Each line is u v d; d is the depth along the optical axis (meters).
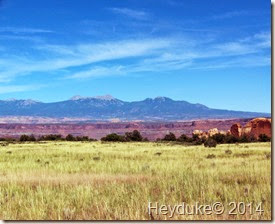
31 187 13.57
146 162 22.88
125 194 11.70
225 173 15.95
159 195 11.47
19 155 31.38
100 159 26.23
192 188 12.11
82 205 10.88
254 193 10.99
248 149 34.66
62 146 45.97
